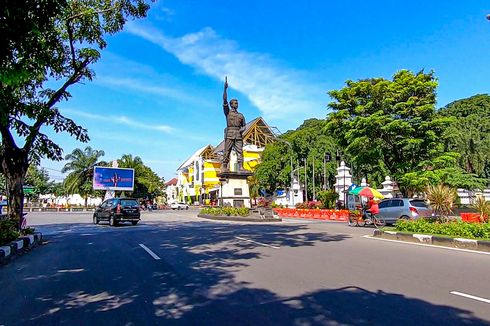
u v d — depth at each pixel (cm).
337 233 1672
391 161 2944
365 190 2466
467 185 3259
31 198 8169
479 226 1247
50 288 705
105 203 2584
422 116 2677
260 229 1894
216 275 786
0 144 1361
